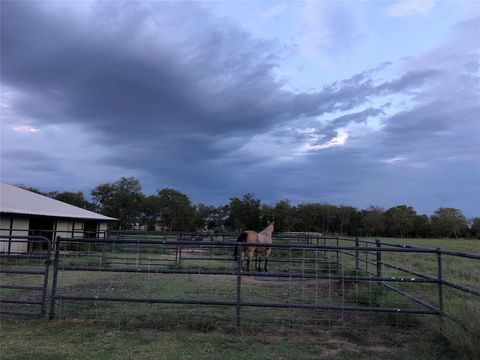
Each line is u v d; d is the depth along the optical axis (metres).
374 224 93.12
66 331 5.91
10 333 5.79
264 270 13.56
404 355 5.08
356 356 5.04
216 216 87.50
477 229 94.75
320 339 5.73
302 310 7.16
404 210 95.94
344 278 6.17
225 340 5.58
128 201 78.69
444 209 98.69
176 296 8.85
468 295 8.95
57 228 29.38
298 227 87.38
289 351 5.19
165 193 84.06
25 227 25.08
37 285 10.55
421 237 95.69
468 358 4.86
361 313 7.35
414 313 6.42
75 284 10.61
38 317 6.56
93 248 20.47
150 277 11.91
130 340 5.53
